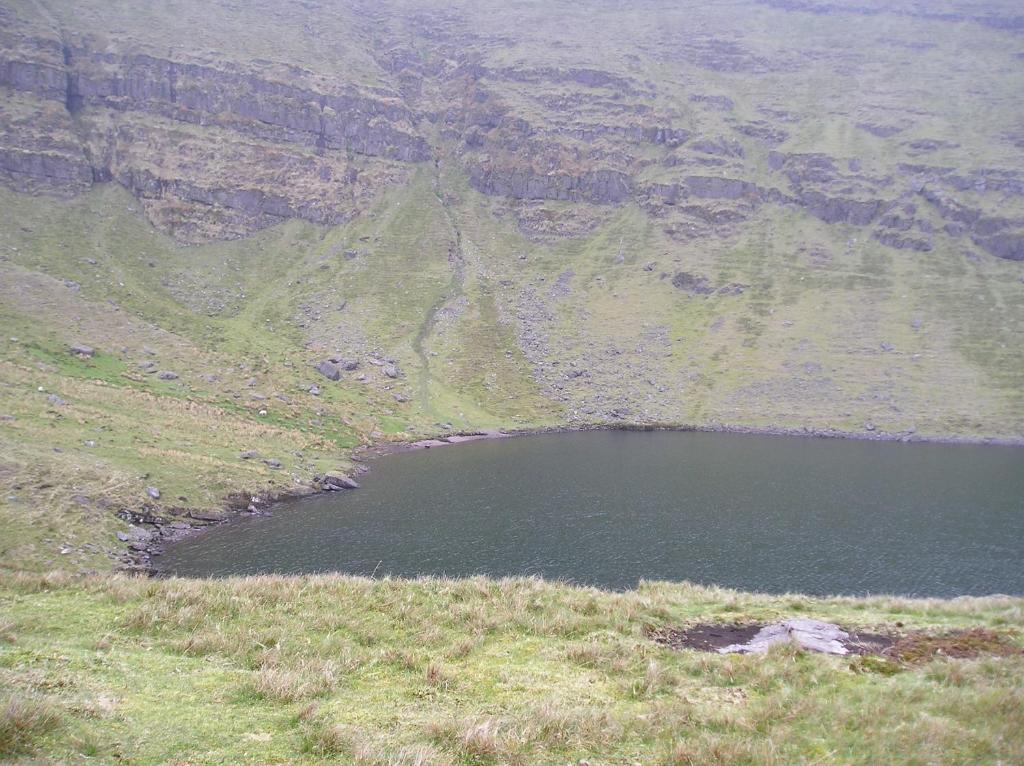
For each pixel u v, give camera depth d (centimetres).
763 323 15975
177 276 15562
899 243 18138
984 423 12675
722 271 17888
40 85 18275
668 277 17850
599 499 7538
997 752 1258
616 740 1355
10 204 15625
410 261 18075
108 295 13450
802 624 2211
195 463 7456
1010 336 14888
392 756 1166
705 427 12950
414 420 12206
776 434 12575
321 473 8406
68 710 1201
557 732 1350
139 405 8794
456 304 16612
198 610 2072
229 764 1114
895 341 15062
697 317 16462
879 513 7044
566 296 17462
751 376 14438
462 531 6256
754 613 2445
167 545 5828
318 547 5781
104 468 6538
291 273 16962
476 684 1666
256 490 7394
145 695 1378
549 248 19588
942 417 12912
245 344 13275
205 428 8800
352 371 13538
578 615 2288
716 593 2764
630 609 2367
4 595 2125
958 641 2044
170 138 19200
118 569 5103
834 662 1845
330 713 1399
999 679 1661
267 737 1243
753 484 8406
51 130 17650
